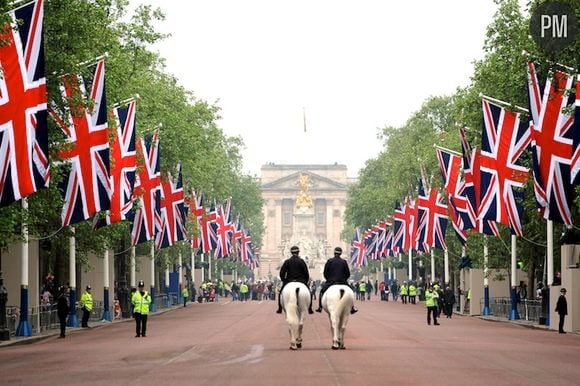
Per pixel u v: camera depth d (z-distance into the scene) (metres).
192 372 71.44
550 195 118.62
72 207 123.69
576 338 122.75
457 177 183.50
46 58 120.75
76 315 161.88
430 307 155.75
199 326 151.25
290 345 94.38
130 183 146.62
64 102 121.88
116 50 158.62
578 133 105.06
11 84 96.38
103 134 123.75
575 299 136.62
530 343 109.69
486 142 144.00
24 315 133.38
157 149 174.62
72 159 122.81
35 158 98.25
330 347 97.69
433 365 77.31
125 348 102.12
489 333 131.75
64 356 92.94
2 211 110.00
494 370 73.81
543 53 128.62
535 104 119.69
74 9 125.50
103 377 69.50
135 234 172.75
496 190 143.50
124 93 174.88
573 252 140.75
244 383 63.09
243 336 119.81
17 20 96.25
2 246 115.94
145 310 125.81
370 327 145.38
